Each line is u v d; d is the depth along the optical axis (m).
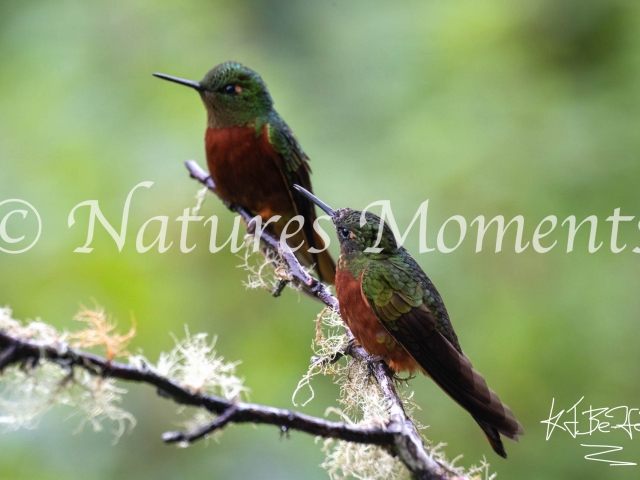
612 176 11.71
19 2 13.89
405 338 6.39
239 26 14.23
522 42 13.27
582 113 12.30
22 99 12.68
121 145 12.09
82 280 10.80
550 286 11.12
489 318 10.89
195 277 11.12
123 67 13.10
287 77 13.73
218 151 9.21
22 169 11.84
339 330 7.14
